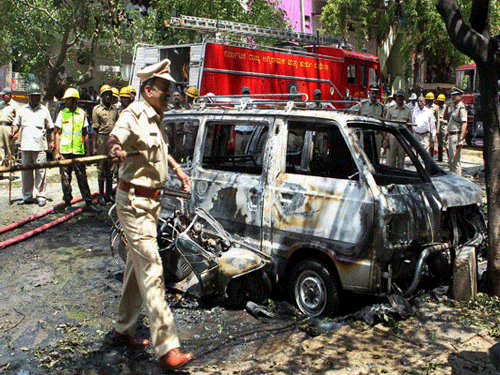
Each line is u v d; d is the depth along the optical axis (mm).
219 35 13867
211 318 4719
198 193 5684
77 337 4312
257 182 5184
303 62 15062
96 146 9023
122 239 5457
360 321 4535
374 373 3709
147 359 3979
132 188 3713
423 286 5297
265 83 13781
